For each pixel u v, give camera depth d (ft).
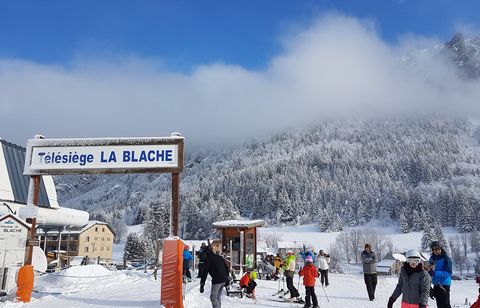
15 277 41.34
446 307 29.84
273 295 47.16
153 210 354.33
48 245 249.14
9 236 41.63
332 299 46.16
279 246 242.58
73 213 92.22
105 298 39.70
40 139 37.68
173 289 32.45
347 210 571.69
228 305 38.88
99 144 36.76
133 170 35.65
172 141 35.81
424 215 484.33
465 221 458.09
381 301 44.86
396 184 617.62
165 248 33.06
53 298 40.04
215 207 441.27
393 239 443.73
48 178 88.58
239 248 79.97
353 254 371.56
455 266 360.69
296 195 590.96
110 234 280.51
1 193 69.10
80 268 61.05
